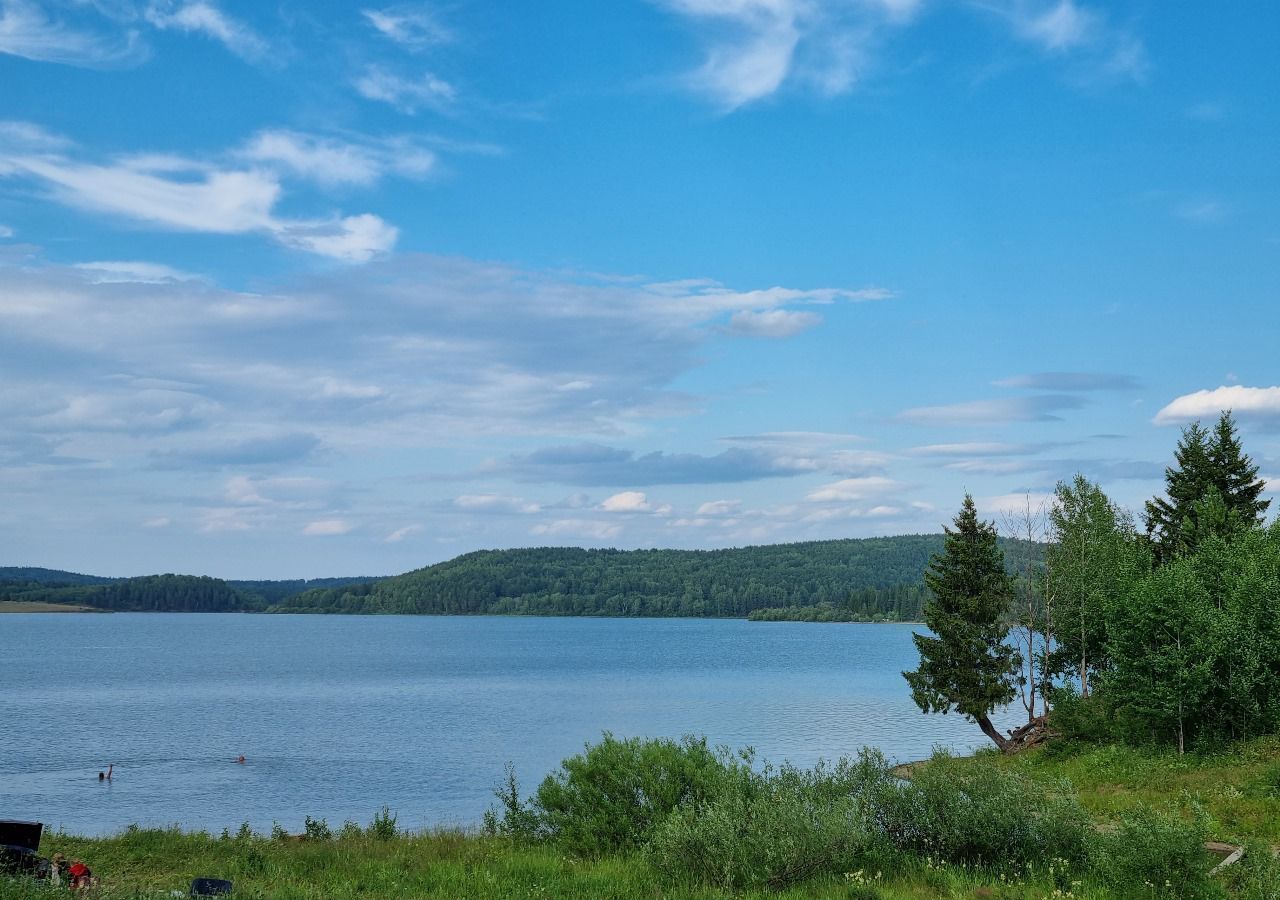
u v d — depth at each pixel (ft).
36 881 49.08
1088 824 58.85
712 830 55.21
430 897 50.47
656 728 223.30
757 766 155.74
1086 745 135.95
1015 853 57.06
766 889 51.83
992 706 152.66
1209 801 86.79
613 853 64.28
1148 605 129.49
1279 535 146.92
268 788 152.97
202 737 220.64
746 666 472.85
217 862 66.18
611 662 507.71
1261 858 56.08
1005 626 156.15
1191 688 120.37
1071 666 157.28
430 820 124.88
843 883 52.54
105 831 117.39
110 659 532.73
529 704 290.76
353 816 128.67
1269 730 118.11
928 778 62.54
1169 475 181.47
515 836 72.79
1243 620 123.13
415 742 208.33
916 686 156.66
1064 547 160.66
